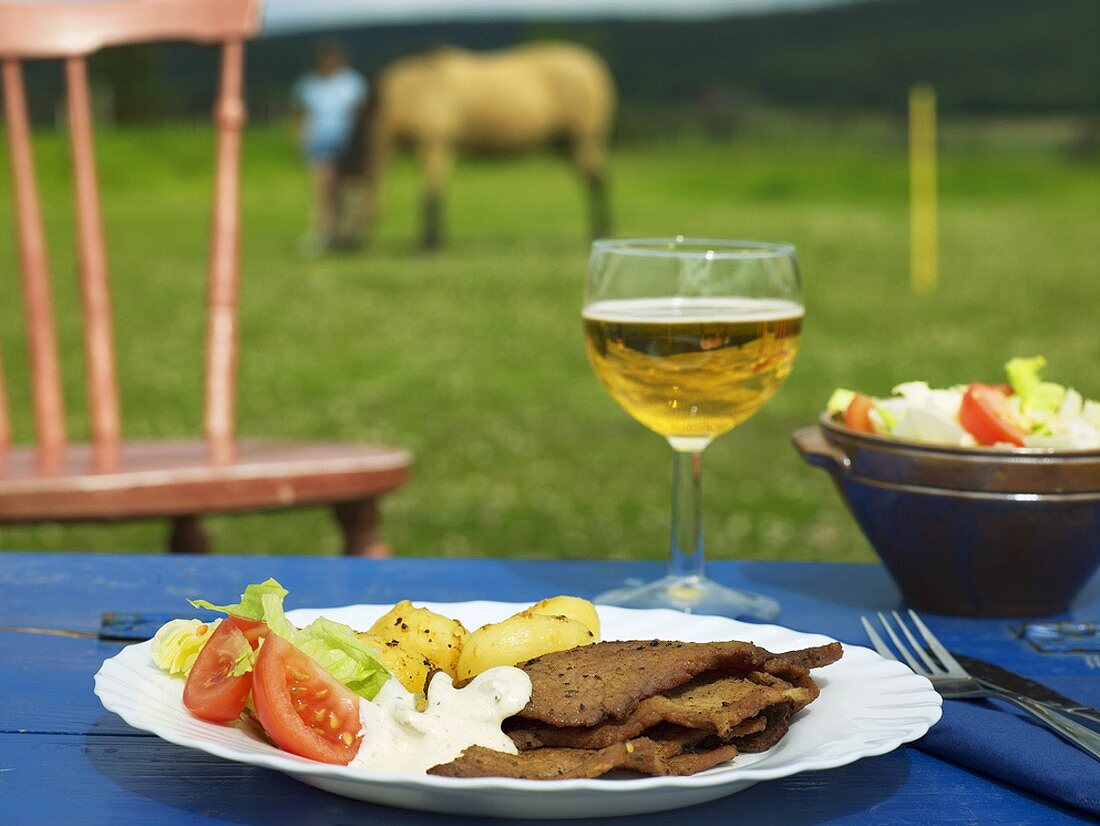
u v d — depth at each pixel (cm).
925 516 158
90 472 275
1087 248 1780
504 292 1443
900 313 1252
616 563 190
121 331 1173
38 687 136
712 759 106
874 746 107
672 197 2870
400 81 1928
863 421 169
